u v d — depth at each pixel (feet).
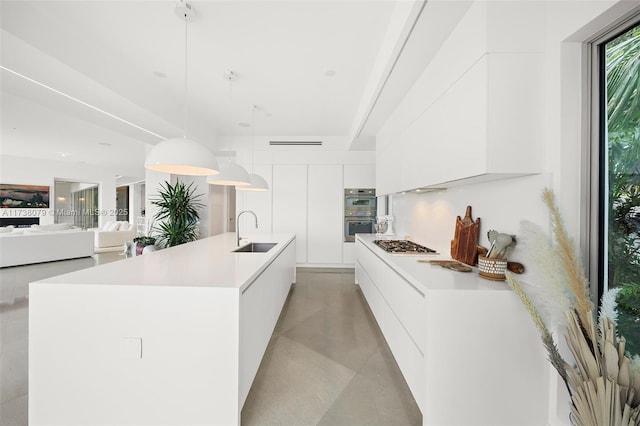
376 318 9.22
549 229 4.66
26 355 7.19
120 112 11.28
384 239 12.51
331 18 7.03
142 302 4.72
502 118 4.77
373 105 10.14
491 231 5.73
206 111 14.07
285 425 5.21
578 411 3.81
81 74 8.24
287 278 11.83
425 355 4.82
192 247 9.66
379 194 13.42
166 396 4.74
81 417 4.76
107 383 4.75
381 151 13.00
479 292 4.76
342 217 18.47
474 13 5.08
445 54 6.24
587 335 3.82
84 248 21.93
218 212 22.88
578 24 4.25
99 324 4.73
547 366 4.80
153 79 10.63
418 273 6.00
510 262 5.35
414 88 8.29
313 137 18.49
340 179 18.48
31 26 6.88
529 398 4.79
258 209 18.48
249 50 8.55
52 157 26.22
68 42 7.77
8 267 17.94
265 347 7.20
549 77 4.75
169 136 15.08
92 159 27.07
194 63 9.38
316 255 18.54
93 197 32.78
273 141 18.44
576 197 4.56
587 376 3.69
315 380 6.56
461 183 6.68
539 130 4.82
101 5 6.70
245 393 5.24
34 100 10.24
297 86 11.07
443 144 6.34
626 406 3.22
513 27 4.80
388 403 5.82
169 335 4.70
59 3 6.64
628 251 4.04
